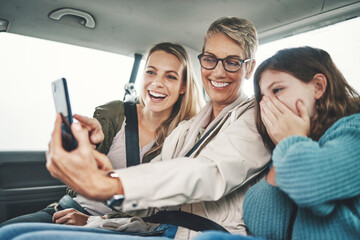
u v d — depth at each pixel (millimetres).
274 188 792
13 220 1477
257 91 938
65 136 680
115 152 1521
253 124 987
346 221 622
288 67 817
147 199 682
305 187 593
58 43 2154
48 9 1721
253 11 1587
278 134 762
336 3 1430
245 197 866
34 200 1990
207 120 1279
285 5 1512
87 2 1638
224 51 1248
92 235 761
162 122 1604
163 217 973
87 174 619
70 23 1887
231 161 853
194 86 1679
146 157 1482
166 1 1571
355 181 605
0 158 1969
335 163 600
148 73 1592
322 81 804
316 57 832
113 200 651
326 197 585
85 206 1532
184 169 747
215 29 1277
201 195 780
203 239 576
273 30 1742
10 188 1972
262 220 798
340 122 710
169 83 1561
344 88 829
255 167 903
